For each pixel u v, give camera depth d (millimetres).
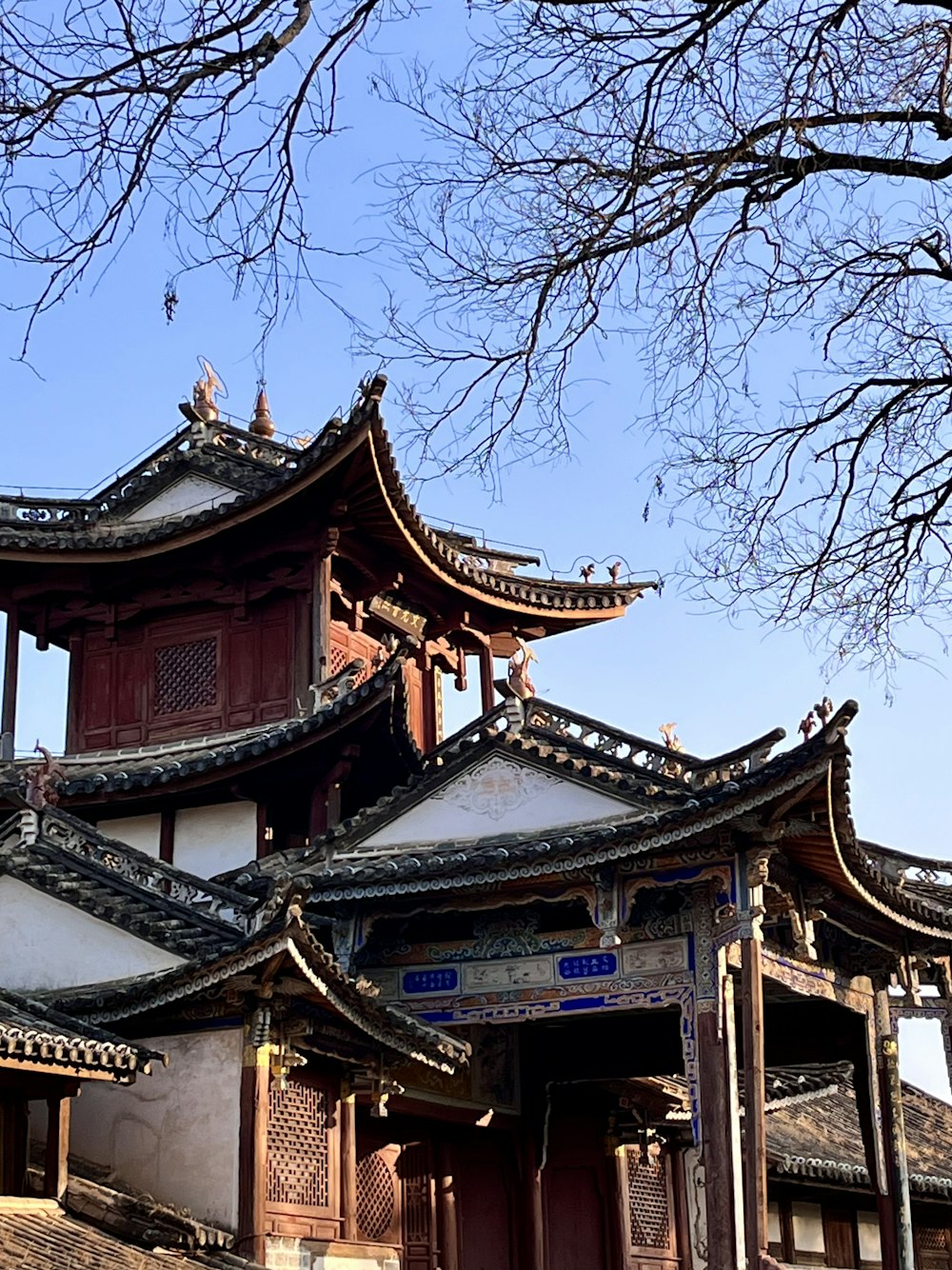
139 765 34281
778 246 12758
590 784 26203
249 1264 21766
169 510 37375
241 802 32875
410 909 26891
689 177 11867
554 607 40031
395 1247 26078
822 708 24453
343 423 32375
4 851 25828
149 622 36906
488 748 27250
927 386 13227
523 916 27406
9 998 22266
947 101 11820
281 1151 23828
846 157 11906
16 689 36562
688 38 11586
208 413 38188
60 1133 21297
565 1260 32062
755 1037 24516
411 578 37750
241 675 35406
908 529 13609
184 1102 23500
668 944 26078
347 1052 24812
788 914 27344
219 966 22625
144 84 10062
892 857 31469
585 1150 32969
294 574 35281
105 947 24578
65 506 37750
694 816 24234
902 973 30328
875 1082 30891
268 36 10180
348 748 31688
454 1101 29562
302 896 22547
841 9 11562
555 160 12023
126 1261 20156
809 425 13547
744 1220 24953
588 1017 31625
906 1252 29984
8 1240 19547
